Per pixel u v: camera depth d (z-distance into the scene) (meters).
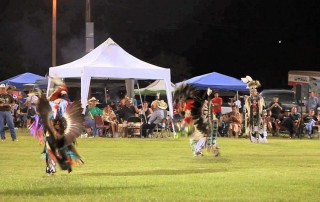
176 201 10.45
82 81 29.64
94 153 20.94
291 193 11.47
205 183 12.77
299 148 24.19
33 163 17.34
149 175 14.34
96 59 30.64
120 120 31.28
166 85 30.94
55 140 13.05
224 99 54.38
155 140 27.86
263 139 27.38
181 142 26.59
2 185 12.38
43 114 12.98
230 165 16.98
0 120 26.36
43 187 12.13
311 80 42.84
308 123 32.19
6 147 23.12
